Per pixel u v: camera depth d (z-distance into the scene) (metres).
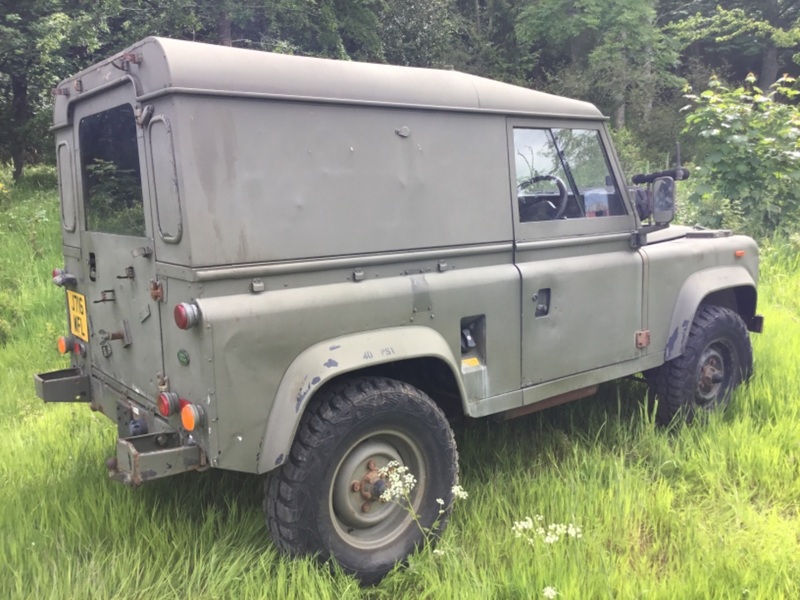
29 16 12.73
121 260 3.03
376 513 2.94
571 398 3.80
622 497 3.31
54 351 6.04
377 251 2.93
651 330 4.10
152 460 2.50
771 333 5.81
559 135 3.69
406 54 17.83
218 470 3.53
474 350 3.31
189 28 12.98
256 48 13.64
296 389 2.62
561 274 3.58
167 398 2.66
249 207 2.58
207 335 2.45
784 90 9.70
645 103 18.12
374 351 2.81
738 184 8.91
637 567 2.88
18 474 3.66
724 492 3.54
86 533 2.97
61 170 3.70
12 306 6.67
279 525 2.69
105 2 12.34
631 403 4.69
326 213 2.78
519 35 19.69
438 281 3.10
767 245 8.56
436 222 3.12
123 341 3.12
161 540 2.92
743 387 4.68
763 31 19.69
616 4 18.45
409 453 3.02
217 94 2.49
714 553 2.92
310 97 2.71
